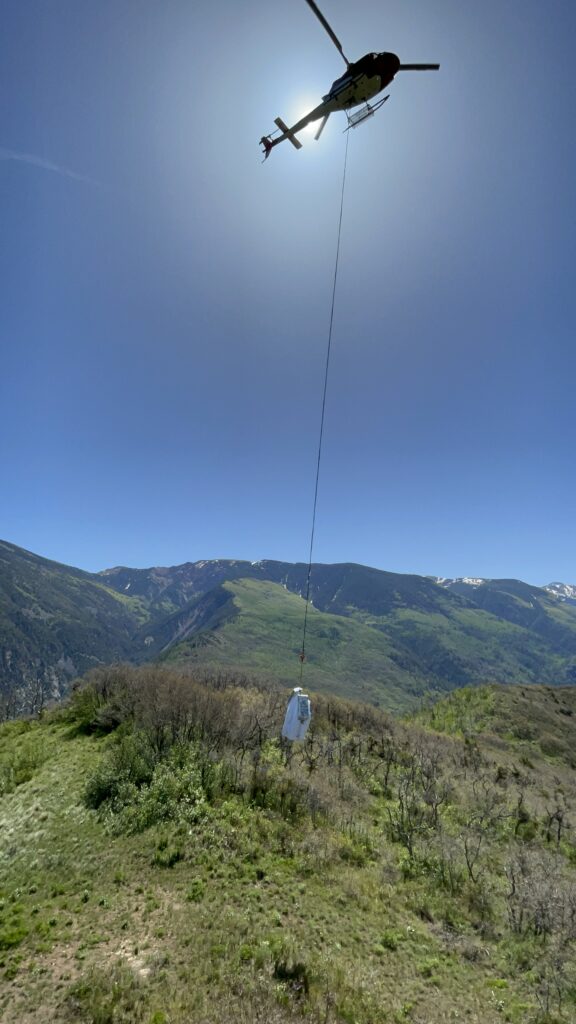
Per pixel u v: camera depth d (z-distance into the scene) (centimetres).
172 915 1359
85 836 1819
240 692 4991
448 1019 1144
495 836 2745
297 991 1103
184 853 1716
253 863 1742
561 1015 1232
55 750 2947
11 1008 989
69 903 1407
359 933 1457
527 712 7462
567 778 5281
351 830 2277
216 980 1102
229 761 2555
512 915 1770
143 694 3391
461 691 9044
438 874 2014
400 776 3378
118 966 1123
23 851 1750
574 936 1667
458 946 1507
